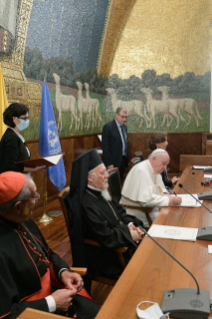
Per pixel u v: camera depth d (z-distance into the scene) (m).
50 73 5.64
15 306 1.44
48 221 4.72
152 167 3.21
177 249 1.75
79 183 2.36
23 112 3.23
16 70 4.52
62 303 1.57
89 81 7.55
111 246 2.22
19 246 1.64
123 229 2.33
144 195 3.04
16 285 1.57
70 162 6.76
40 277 1.72
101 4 6.71
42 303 1.52
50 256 1.94
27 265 1.62
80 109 7.15
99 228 2.25
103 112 8.70
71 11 5.85
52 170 4.83
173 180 3.95
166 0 7.64
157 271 1.51
